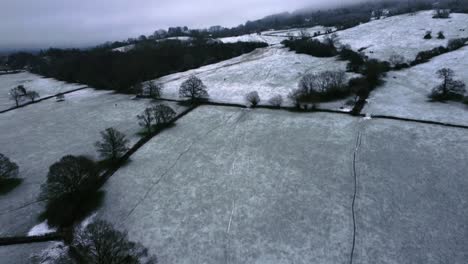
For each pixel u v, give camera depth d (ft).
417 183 97.45
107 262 65.05
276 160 120.06
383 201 91.04
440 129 130.72
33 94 246.27
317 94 187.62
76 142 153.79
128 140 144.66
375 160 112.88
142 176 116.06
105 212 95.76
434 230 78.54
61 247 80.48
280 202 94.73
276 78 247.29
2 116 211.82
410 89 190.70
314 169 111.34
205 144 139.95
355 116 155.43
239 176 111.14
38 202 104.37
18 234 88.74
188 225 87.56
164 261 75.31
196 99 208.85
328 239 78.64
